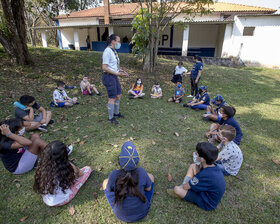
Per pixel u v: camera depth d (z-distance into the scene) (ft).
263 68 42.73
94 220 7.24
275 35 43.68
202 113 17.92
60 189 7.36
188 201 8.11
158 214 7.52
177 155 11.17
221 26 57.88
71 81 24.88
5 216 7.34
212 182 7.04
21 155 9.14
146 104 19.93
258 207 7.91
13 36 24.30
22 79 22.95
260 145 12.59
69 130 13.69
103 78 13.66
